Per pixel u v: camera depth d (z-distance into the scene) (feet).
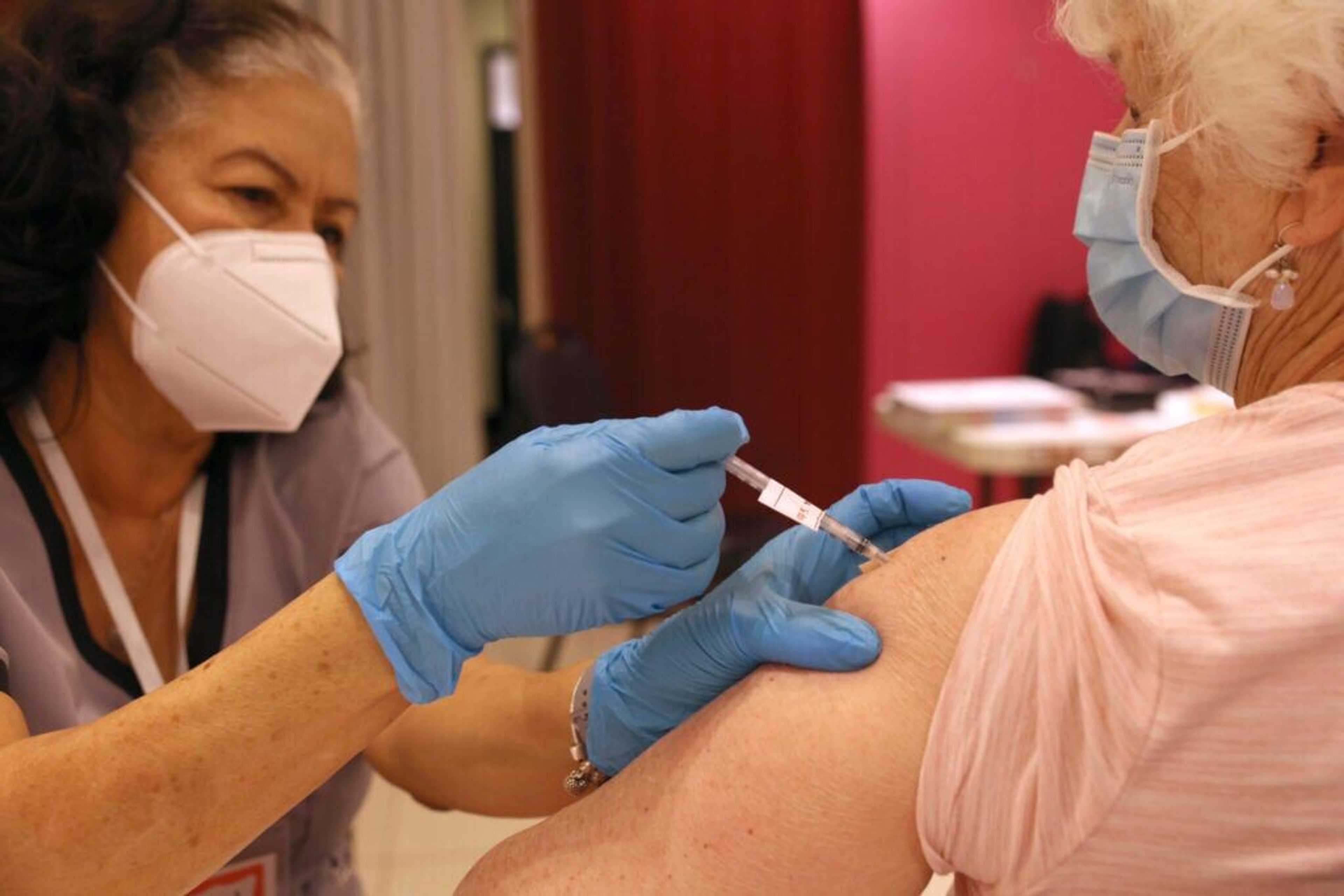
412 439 13.33
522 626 2.55
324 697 2.48
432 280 13.10
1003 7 13.69
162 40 3.61
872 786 2.14
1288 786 1.75
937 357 14.47
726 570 10.73
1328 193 2.08
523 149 14.55
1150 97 2.32
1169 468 1.97
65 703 3.46
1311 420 1.94
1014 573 2.02
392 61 12.70
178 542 4.04
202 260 3.66
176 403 3.83
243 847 2.56
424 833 8.64
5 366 3.71
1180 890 1.82
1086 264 2.65
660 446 2.49
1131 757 1.81
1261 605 1.76
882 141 13.94
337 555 4.24
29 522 3.66
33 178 3.48
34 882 2.44
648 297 14.40
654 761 2.43
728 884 2.24
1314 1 1.95
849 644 2.26
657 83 14.03
